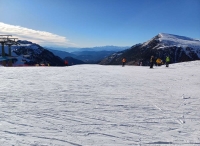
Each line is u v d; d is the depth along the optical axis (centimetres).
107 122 553
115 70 2212
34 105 696
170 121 576
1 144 406
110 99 822
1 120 541
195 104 774
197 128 529
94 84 1195
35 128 494
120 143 432
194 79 1492
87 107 693
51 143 419
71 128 503
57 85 1130
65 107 684
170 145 431
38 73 1738
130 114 629
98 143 429
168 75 1741
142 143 436
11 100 758
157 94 944
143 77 1584
